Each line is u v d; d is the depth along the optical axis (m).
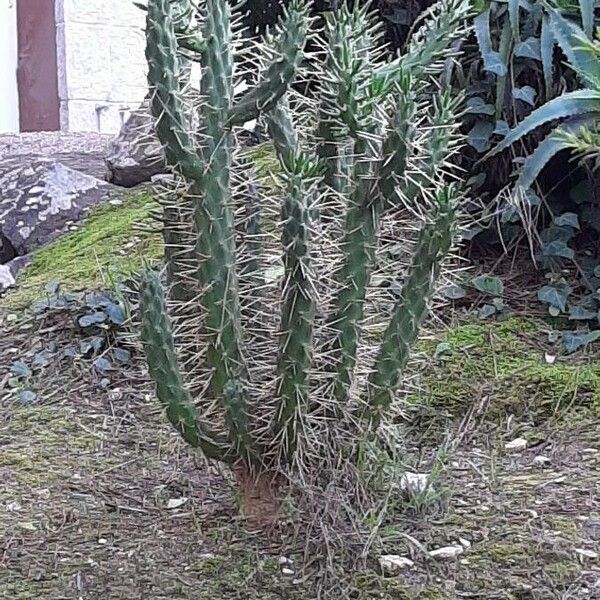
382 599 1.34
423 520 1.53
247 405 1.43
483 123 2.49
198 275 1.39
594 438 1.86
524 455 1.84
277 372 1.38
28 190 3.55
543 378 2.04
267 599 1.35
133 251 2.93
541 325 2.30
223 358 1.41
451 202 1.37
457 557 1.43
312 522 1.45
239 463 1.50
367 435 1.50
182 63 1.36
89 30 6.84
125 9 6.94
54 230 3.43
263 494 1.52
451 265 2.17
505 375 2.07
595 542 1.47
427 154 1.43
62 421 2.05
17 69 6.94
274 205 1.48
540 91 2.50
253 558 1.45
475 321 2.32
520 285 2.47
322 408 1.45
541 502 1.61
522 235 2.52
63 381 2.27
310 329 1.34
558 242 2.41
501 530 1.51
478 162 2.42
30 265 3.13
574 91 2.30
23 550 1.49
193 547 1.50
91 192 3.57
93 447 1.92
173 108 1.31
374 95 1.32
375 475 1.52
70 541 1.52
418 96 1.48
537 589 1.35
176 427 1.44
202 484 1.73
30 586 1.39
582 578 1.37
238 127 1.43
